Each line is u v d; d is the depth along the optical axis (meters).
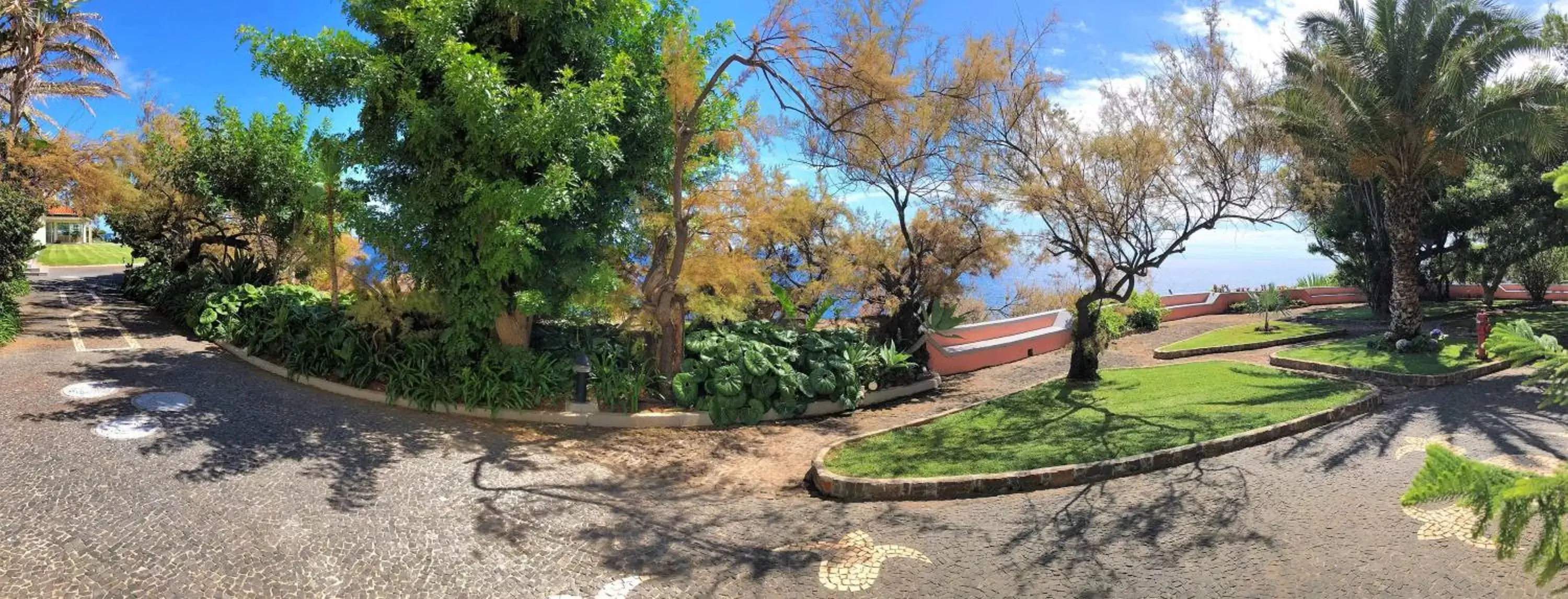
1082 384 12.91
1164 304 26.95
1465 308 24.11
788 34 10.12
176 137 20.48
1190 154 11.52
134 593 4.47
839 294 15.26
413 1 9.34
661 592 4.98
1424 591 4.70
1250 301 25.81
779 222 13.06
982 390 13.56
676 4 11.55
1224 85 11.49
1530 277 25.64
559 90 9.88
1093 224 12.00
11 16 22.19
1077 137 11.77
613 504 6.75
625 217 11.30
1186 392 11.46
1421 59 13.82
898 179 13.94
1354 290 30.77
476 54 9.30
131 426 7.57
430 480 6.97
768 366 10.89
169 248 18.62
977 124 13.06
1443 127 14.16
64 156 18.84
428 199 9.79
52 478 6.04
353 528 5.68
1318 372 13.44
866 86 11.27
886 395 12.79
